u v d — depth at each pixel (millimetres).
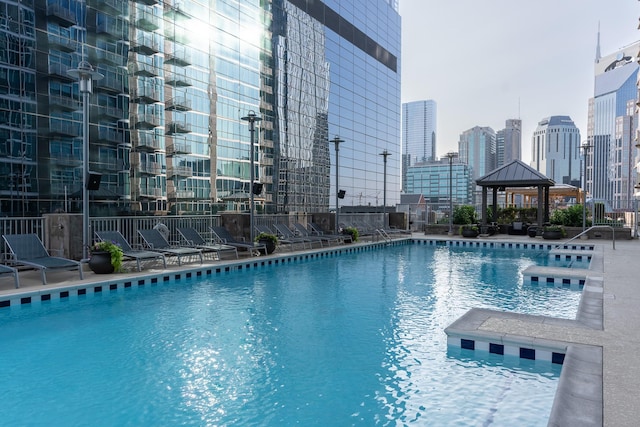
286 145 44812
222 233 14367
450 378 4438
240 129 41125
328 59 49312
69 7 34250
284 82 44625
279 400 3945
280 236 16984
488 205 28672
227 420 3576
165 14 36250
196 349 5367
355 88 53438
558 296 8625
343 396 4039
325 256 16234
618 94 162750
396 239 22125
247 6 41469
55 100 34094
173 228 14586
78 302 8070
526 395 4043
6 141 31734
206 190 38562
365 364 4848
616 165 135625
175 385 4266
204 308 7598
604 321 5656
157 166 36562
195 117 37562
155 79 36438
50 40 33656
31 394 4062
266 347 5438
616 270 10406
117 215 35906
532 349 4820
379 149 58219
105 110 35969
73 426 3471
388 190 60156
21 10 32469
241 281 10508
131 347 5434
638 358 4246
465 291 9203
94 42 35750
